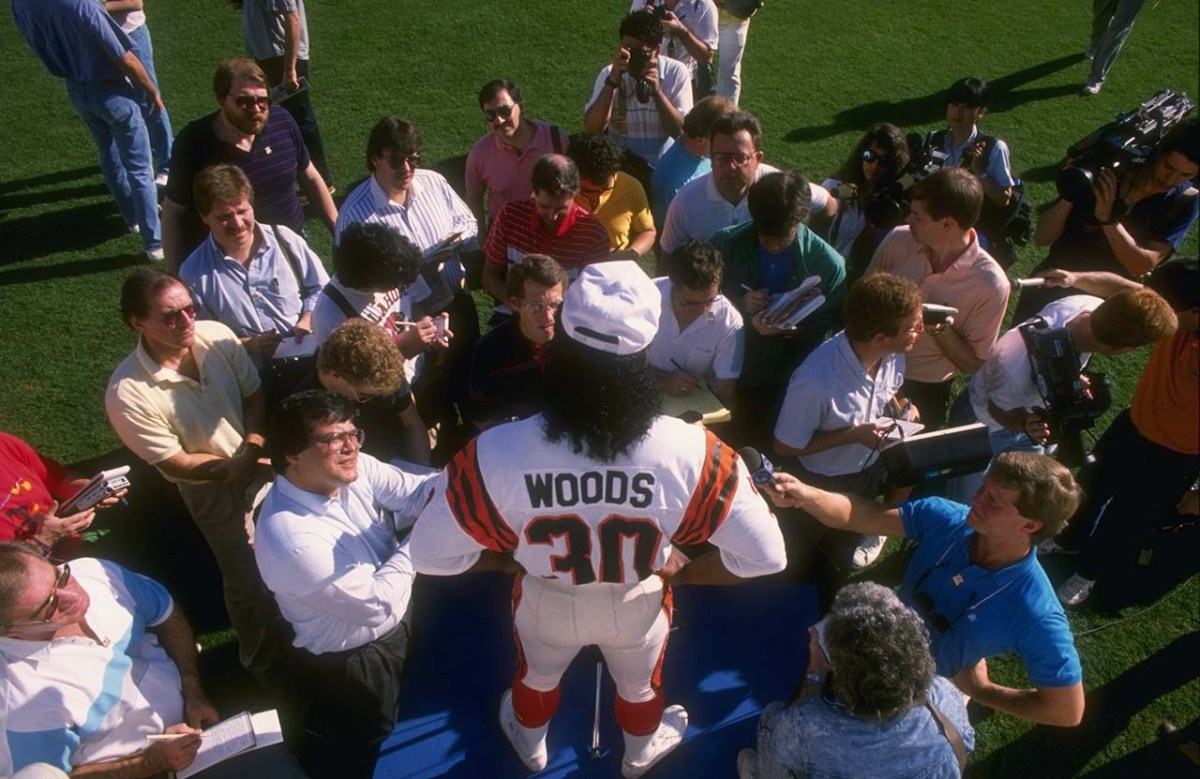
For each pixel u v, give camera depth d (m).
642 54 5.63
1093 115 8.17
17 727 2.64
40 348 5.70
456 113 8.02
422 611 3.66
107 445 5.09
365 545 3.10
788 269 4.25
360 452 3.49
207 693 3.98
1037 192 7.17
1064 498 2.65
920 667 2.36
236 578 3.76
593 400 1.88
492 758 3.18
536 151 5.50
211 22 9.37
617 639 2.42
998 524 2.73
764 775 2.67
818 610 3.67
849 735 2.43
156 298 3.26
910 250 4.12
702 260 3.73
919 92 8.46
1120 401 5.46
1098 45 8.34
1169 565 4.49
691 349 4.07
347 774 3.43
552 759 3.15
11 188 7.06
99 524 4.61
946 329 4.00
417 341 3.78
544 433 1.96
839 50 9.12
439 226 4.89
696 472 2.00
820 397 3.54
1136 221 4.55
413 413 3.78
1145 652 4.14
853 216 5.20
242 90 4.68
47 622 2.65
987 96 5.25
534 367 3.78
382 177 4.68
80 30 5.47
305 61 6.98
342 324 3.53
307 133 6.81
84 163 7.36
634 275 1.91
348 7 9.67
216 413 3.57
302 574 2.86
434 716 3.31
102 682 2.78
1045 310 4.02
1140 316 3.51
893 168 4.95
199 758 2.81
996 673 4.08
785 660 3.48
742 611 3.65
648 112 5.98
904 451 3.28
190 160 4.81
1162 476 3.97
